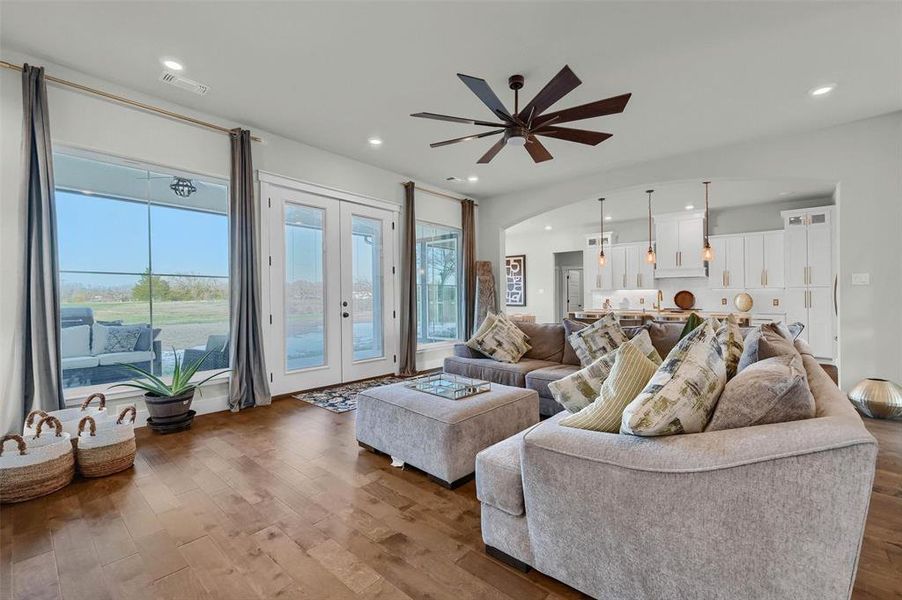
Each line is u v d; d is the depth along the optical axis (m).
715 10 2.36
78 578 1.56
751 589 1.08
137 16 2.39
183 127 3.56
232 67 2.94
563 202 5.89
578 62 2.87
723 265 7.52
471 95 3.35
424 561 1.66
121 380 3.40
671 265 7.95
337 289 4.80
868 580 1.51
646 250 8.34
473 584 1.53
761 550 1.06
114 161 3.27
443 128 4.01
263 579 1.56
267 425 3.38
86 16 2.39
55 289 2.82
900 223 3.74
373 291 5.28
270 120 3.84
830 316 6.49
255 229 3.96
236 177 3.79
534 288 10.31
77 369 3.20
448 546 1.76
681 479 1.16
